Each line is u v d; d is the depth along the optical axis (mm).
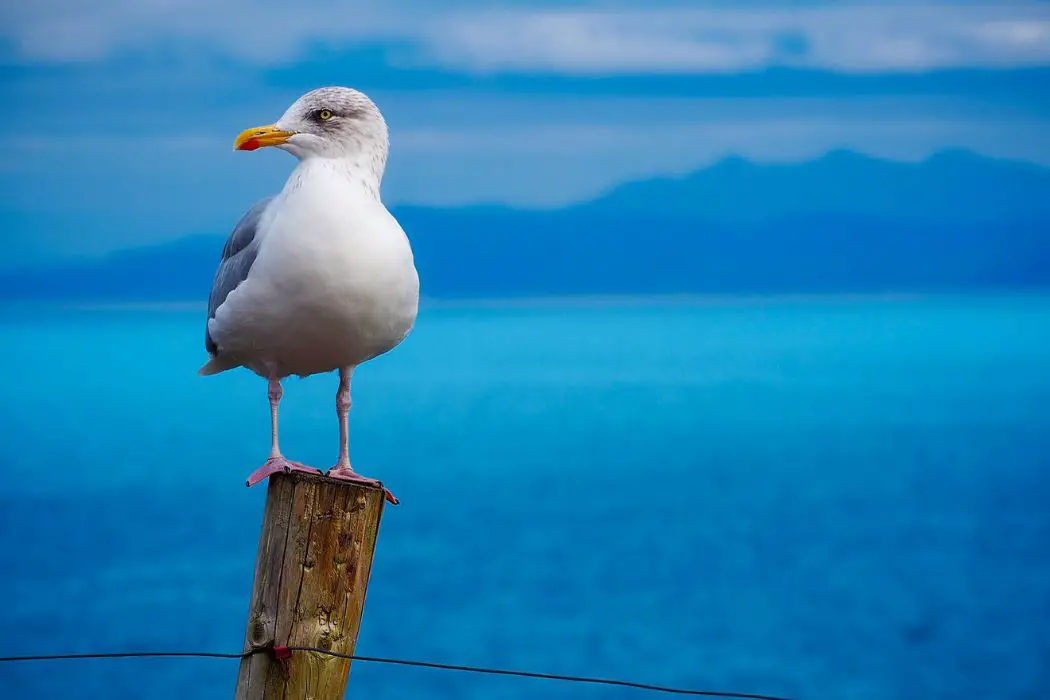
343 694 5121
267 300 6074
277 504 5125
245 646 5176
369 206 6168
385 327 6250
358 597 5125
